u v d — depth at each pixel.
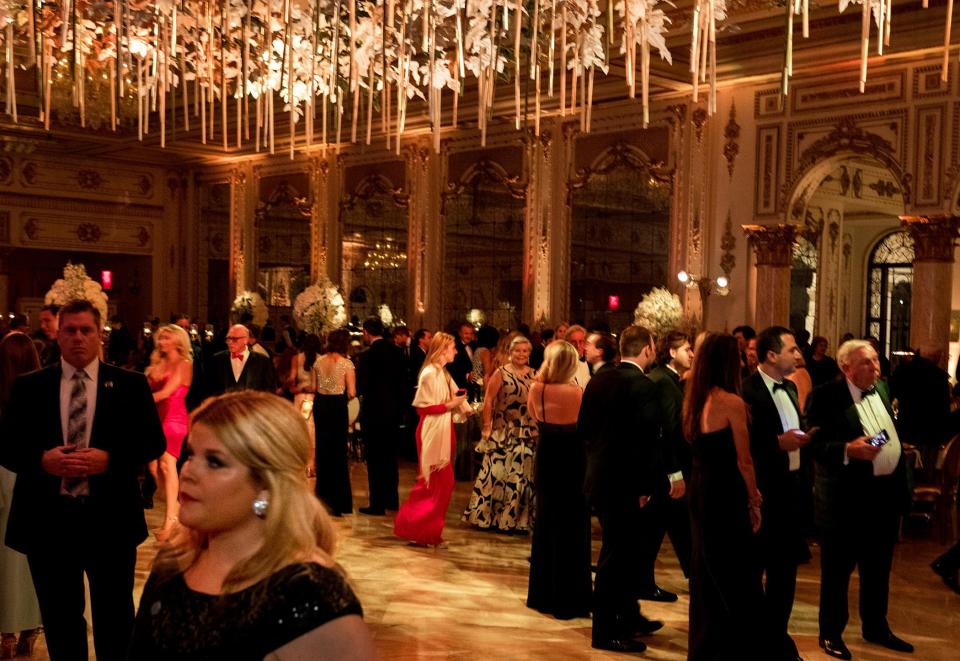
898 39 11.27
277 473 1.60
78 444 3.82
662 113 14.75
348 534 7.95
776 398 4.86
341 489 8.80
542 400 5.84
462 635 5.38
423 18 3.43
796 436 4.68
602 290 15.67
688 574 6.06
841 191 16.67
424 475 7.55
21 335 4.65
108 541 3.83
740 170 13.94
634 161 15.16
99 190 22.00
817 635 5.51
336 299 15.24
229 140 17.05
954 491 8.05
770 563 4.70
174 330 7.25
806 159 13.26
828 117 13.02
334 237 19.86
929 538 8.33
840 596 5.13
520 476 8.18
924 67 12.09
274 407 1.64
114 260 23.36
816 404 5.15
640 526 5.23
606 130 15.51
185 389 7.32
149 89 4.02
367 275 19.30
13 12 3.49
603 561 5.20
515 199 16.75
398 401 8.97
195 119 15.41
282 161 20.83
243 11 3.65
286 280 20.86
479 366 11.49
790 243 13.63
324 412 8.75
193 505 1.60
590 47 3.30
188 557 1.67
